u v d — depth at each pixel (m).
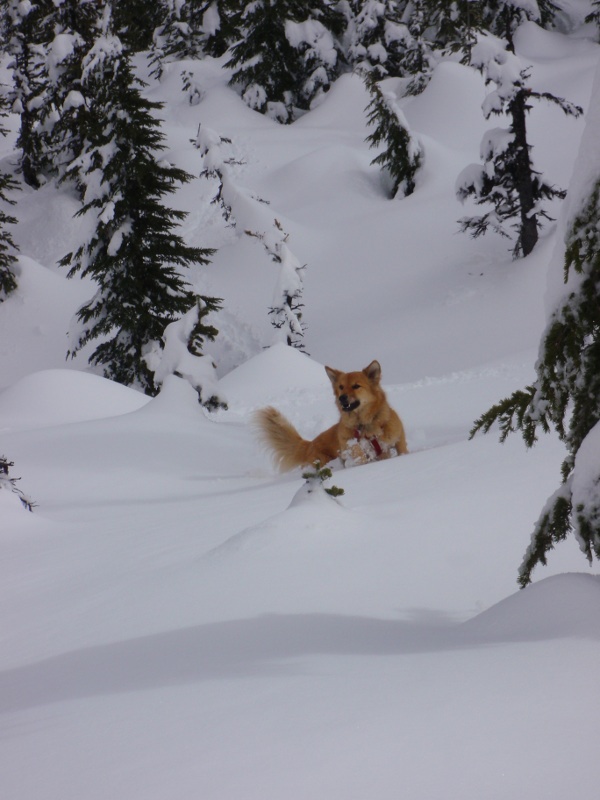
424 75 46.09
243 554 4.23
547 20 51.19
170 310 25.05
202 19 54.91
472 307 29.39
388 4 47.94
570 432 2.65
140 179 24.00
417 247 34.75
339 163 42.28
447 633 2.46
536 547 2.68
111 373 25.70
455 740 1.28
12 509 8.14
